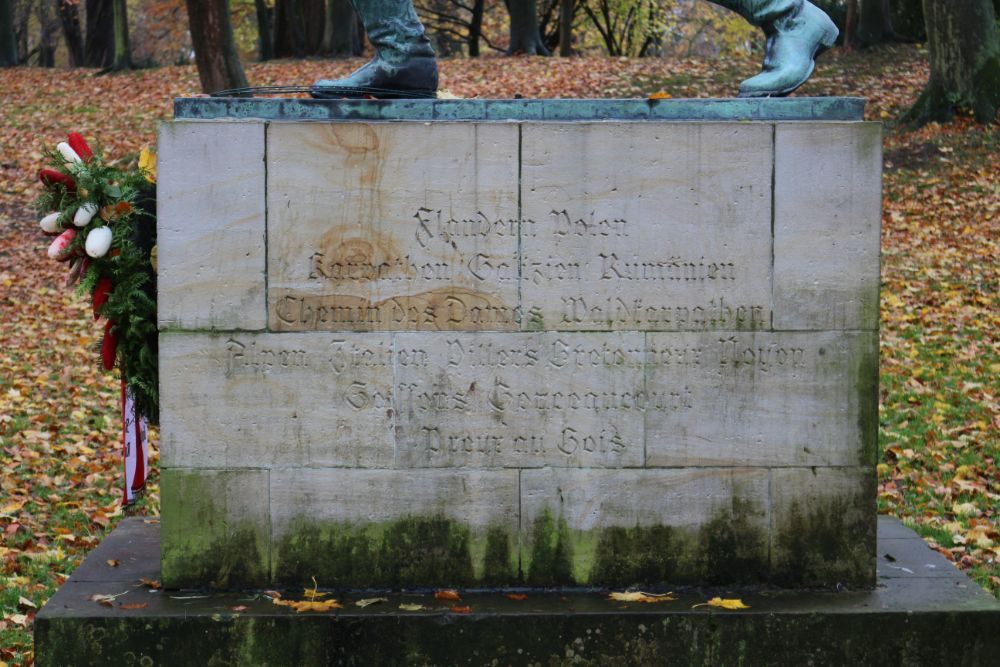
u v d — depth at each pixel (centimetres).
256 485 591
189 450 589
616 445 592
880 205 583
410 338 586
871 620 562
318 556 595
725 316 588
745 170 582
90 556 661
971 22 2372
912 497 923
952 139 2286
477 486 593
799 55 615
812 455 593
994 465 983
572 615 561
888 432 1073
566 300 586
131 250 616
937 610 565
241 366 586
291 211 580
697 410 591
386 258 583
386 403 589
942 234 1842
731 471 593
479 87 2953
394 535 594
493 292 585
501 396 589
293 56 3738
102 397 1238
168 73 3412
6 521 883
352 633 559
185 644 558
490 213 582
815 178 582
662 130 580
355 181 580
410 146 579
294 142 578
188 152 577
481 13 4069
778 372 589
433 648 561
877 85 2781
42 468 1013
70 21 4538
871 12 3152
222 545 594
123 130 2750
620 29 4459
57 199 627
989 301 1492
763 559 597
